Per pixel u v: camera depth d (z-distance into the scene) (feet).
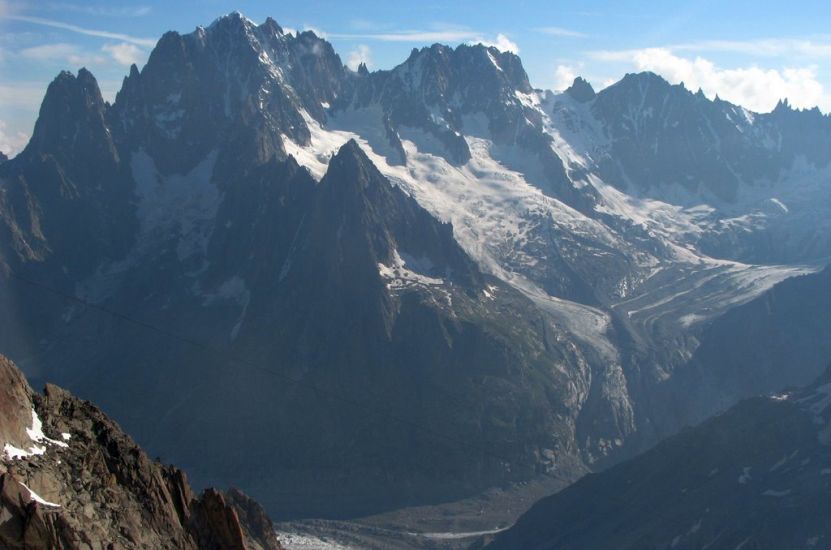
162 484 373.40
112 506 342.03
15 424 337.93
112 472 359.46
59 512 313.94
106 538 325.83
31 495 316.60
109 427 373.81
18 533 301.84
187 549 360.48
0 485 305.94
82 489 336.90
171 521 364.17
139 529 345.10
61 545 307.37
